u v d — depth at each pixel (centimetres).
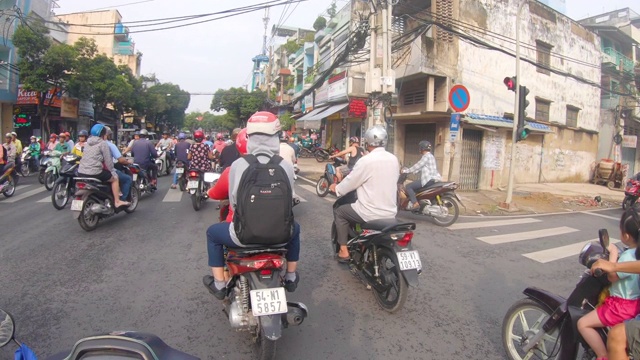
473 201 1130
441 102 1308
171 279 424
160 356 172
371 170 400
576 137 1892
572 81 1816
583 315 245
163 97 4278
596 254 249
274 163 277
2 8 1939
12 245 521
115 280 416
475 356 304
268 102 3734
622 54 2298
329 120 2345
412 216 841
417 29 1225
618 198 1459
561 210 1102
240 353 290
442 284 455
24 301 360
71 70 2053
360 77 1703
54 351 282
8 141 1138
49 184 1020
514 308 298
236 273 281
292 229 279
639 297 225
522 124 991
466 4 1338
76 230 603
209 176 527
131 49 4191
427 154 775
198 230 624
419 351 308
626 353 212
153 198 898
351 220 432
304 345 309
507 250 614
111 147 658
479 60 1382
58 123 2400
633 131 2273
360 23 1130
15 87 2038
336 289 423
